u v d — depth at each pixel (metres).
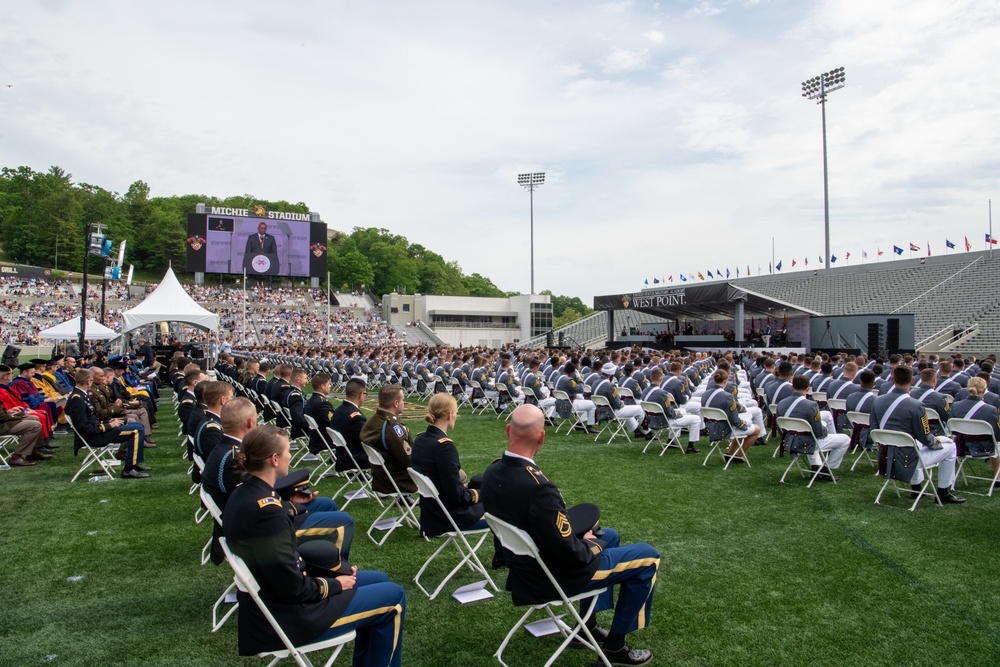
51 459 9.86
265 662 3.78
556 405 12.52
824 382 11.49
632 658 3.69
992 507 6.89
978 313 34.06
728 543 5.77
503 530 3.42
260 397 11.29
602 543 3.79
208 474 4.55
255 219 53.22
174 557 5.53
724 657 3.77
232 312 60.66
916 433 6.81
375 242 105.81
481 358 15.53
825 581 4.89
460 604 4.57
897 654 3.79
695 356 20.86
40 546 5.79
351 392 6.93
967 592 4.65
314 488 7.96
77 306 54.88
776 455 9.90
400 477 5.94
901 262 42.16
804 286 46.47
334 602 3.16
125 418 9.70
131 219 98.69
